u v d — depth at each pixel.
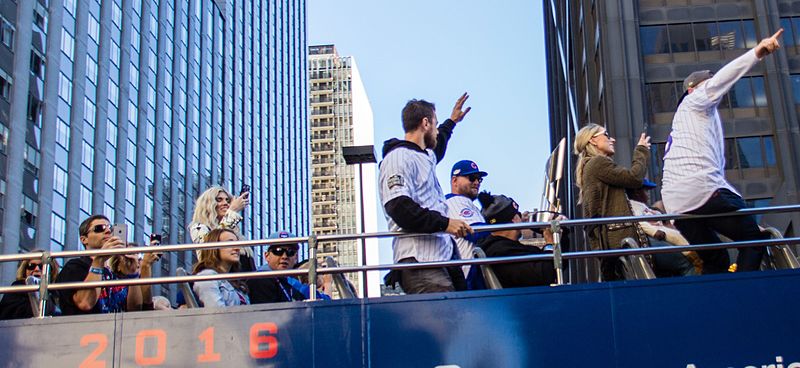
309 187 144.88
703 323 8.64
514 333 8.62
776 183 51.38
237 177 104.75
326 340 8.66
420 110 9.68
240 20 112.50
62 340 8.79
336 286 9.65
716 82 9.73
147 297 10.25
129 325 8.81
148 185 79.06
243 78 111.38
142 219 76.62
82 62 68.62
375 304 8.74
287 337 8.70
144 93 79.50
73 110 66.88
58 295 9.89
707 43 53.75
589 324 8.63
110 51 73.69
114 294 10.50
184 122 89.56
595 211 10.55
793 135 51.59
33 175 60.94
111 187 72.00
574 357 8.55
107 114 72.19
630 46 53.16
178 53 89.19
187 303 9.49
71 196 65.19
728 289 8.74
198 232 11.90
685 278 8.77
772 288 8.76
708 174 9.71
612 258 10.48
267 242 9.19
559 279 9.14
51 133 63.25
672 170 9.91
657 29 54.06
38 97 62.38
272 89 125.00
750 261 9.91
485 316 8.66
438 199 9.55
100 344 8.76
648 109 52.53
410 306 8.71
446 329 8.62
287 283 11.05
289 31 139.50
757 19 53.78
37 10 63.31
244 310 8.80
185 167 88.62
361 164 26.73
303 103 145.62
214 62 100.88
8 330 8.83
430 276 9.27
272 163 121.12
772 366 8.56
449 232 9.05
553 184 12.61
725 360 8.58
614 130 51.56
